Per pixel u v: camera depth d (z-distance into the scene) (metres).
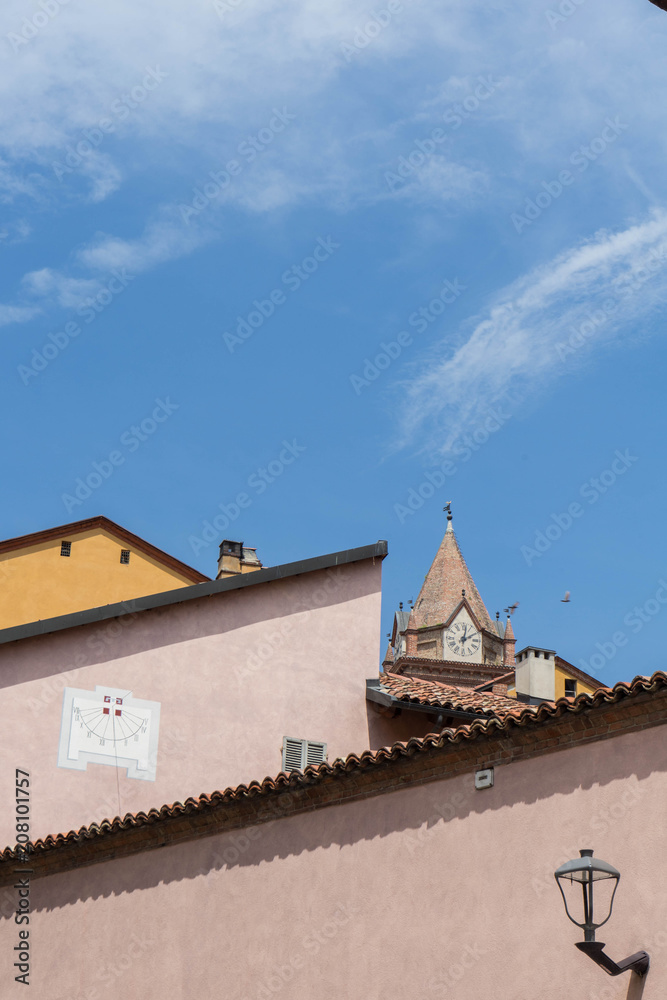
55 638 21.62
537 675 35.19
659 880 13.04
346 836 15.95
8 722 20.88
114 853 18.23
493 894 14.31
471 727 14.80
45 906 18.66
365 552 23.95
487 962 14.08
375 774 15.78
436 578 120.69
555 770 14.29
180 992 16.67
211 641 22.44
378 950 15.06
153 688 21.84
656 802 13.32
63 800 20.70
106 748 21.20
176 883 17.38
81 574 30.55
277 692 22.48
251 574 22.97
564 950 13.52
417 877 15.05
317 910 15.82
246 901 16.55
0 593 29.44
